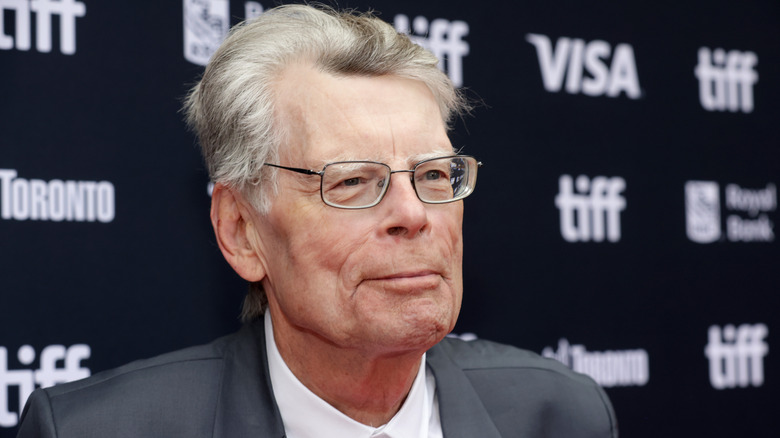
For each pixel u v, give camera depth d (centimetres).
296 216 168
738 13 377
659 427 351
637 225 355
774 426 369
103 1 284
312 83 170
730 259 369
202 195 298
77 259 278
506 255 334
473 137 330
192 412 183
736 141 374
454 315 175
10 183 269
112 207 283
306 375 185
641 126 359
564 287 342
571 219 345
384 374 178
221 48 190
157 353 287
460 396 204
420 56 177
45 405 180
